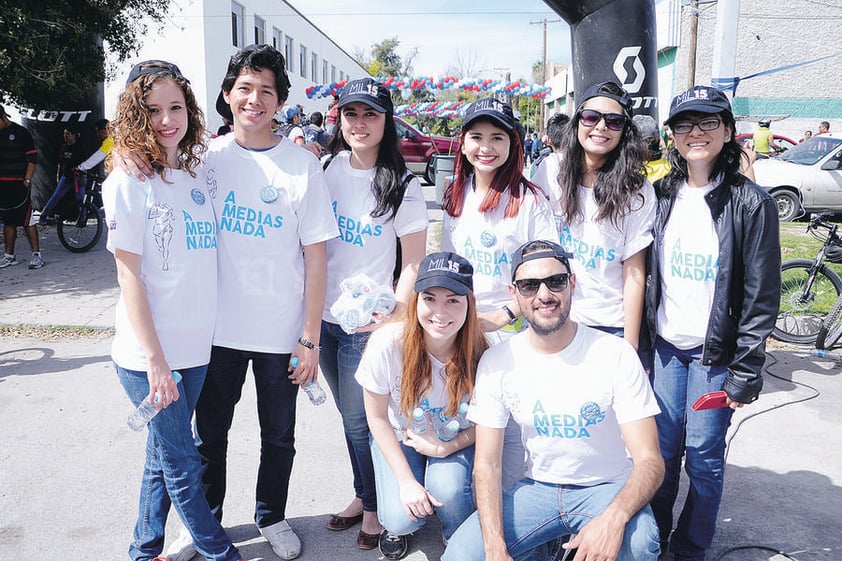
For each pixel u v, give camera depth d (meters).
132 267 2.22
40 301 6.62
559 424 2.31
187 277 2.34
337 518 3.01
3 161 7.64
